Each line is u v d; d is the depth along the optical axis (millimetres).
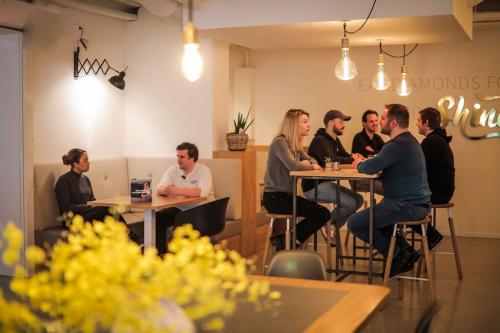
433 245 6359
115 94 7734
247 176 7457
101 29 7461
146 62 7750
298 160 6320
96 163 7031
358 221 5668
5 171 6160
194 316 1485
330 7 6203
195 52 2760
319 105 9516
